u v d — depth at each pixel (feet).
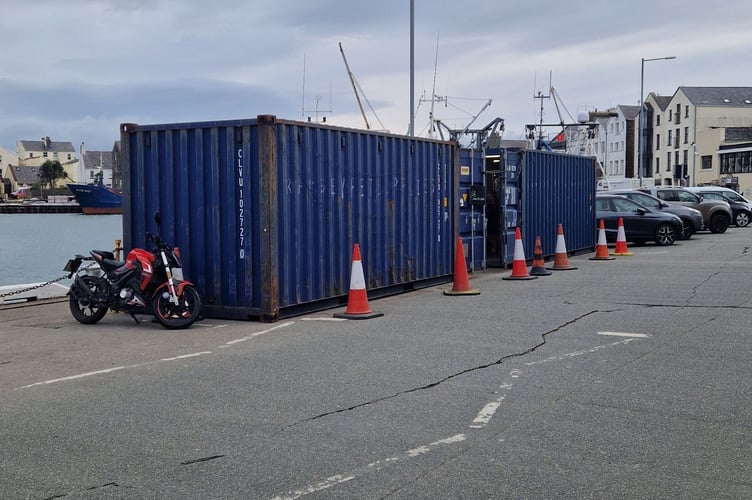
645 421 18.80
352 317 35.37
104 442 18.06
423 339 29.84
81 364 27.04
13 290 45.09
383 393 21.86
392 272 43.50
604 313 34.78
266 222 34.60
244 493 14.83
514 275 49.34
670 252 69.97
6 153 480.23
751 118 255.29
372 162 41.93
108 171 480.23
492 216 58.80
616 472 15.51
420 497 14.42
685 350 26.76
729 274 48.91
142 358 27.78
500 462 16.14
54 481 15.65
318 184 37.88
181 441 17.99
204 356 27.81
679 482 14.97
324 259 38.42
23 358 28.35
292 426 18.95
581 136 115.65
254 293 35.50
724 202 102.47
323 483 15.21
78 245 168.66
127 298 34.86
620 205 81.20
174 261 34.53
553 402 20.54
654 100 288.30
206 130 36.29
